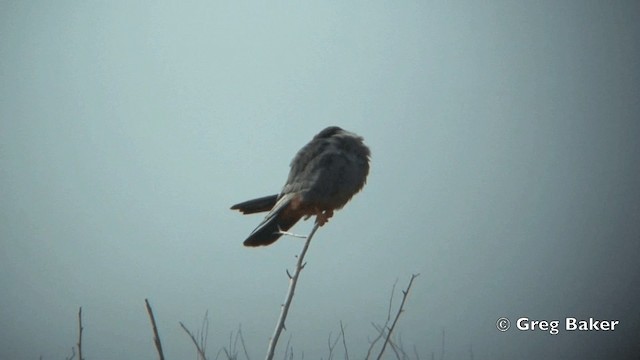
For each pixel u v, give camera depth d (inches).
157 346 249.6
